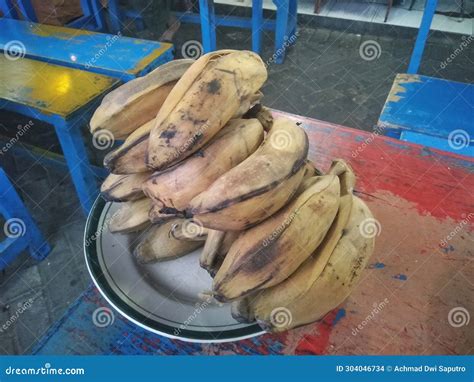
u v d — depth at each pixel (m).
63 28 1.60
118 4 2.56
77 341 0.64
